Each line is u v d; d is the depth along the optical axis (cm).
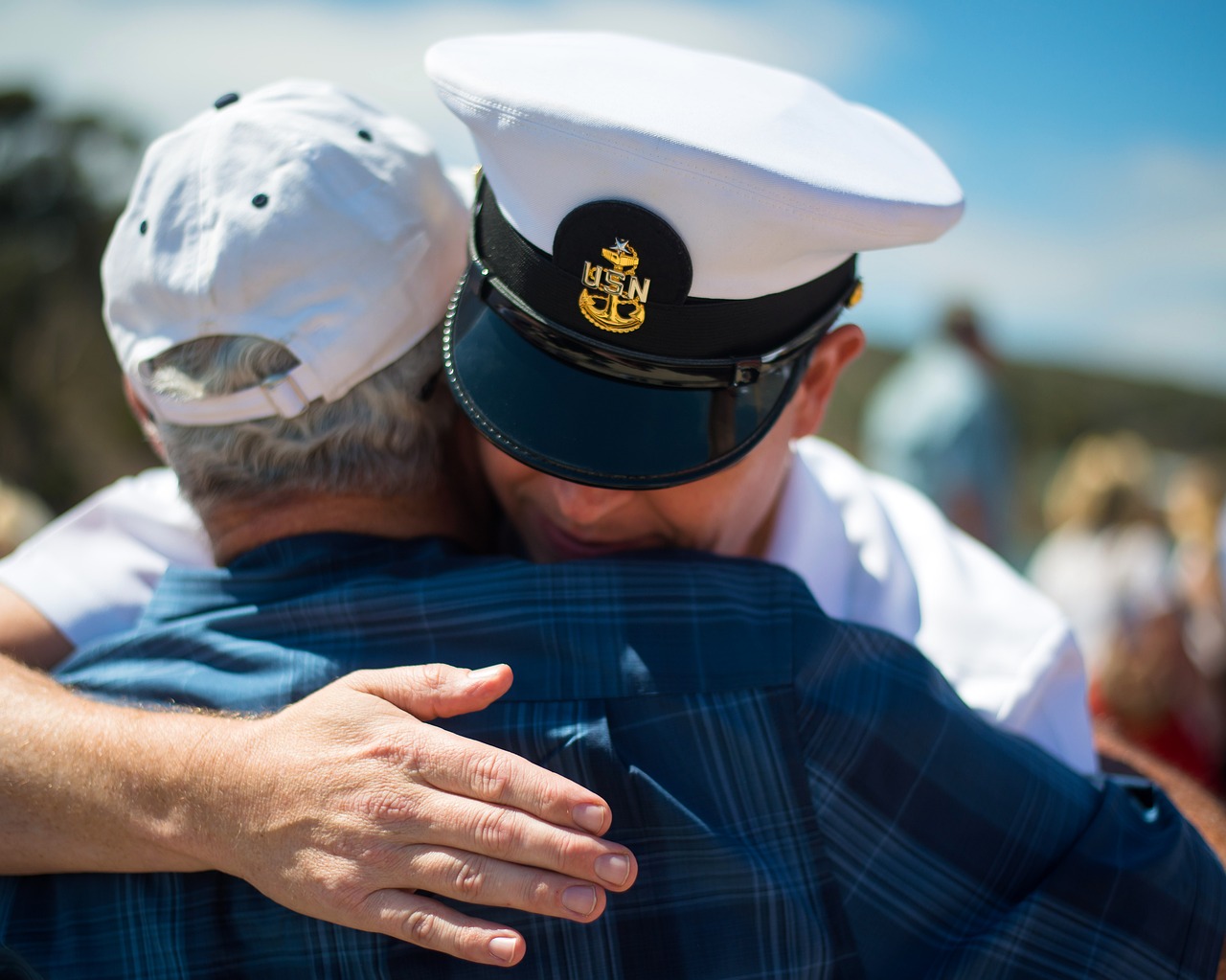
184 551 139
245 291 104
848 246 108
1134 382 1353
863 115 124
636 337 107
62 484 888
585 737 97
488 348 111
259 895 97
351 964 95
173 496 142
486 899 83
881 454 513
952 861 102
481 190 117
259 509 111
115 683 108
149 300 108
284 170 106
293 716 91
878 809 101
